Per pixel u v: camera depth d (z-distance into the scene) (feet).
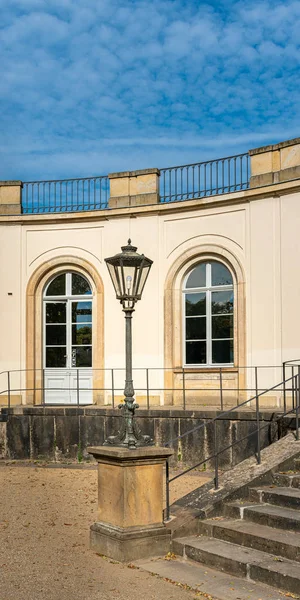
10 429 50.57
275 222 49.57
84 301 58.85
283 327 48.57
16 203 59.82
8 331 59.16
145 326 55.57
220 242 52.75
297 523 24.53
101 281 57.57
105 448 26.53
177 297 54.90
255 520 26.30
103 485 26.68
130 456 25.48
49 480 41.83
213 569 23.90
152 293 55.52
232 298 52.85
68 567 24.13
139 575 23.34
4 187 60.13
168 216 55.42
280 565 22.33
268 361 49.42
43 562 24.67
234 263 51.85
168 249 55.26
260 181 50.26
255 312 50.37
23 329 59.11
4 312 59.36
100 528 26.20
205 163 54.13
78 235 58.70
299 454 30.22
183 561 25.05
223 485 29.04
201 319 54.24
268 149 50.21
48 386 59.26
